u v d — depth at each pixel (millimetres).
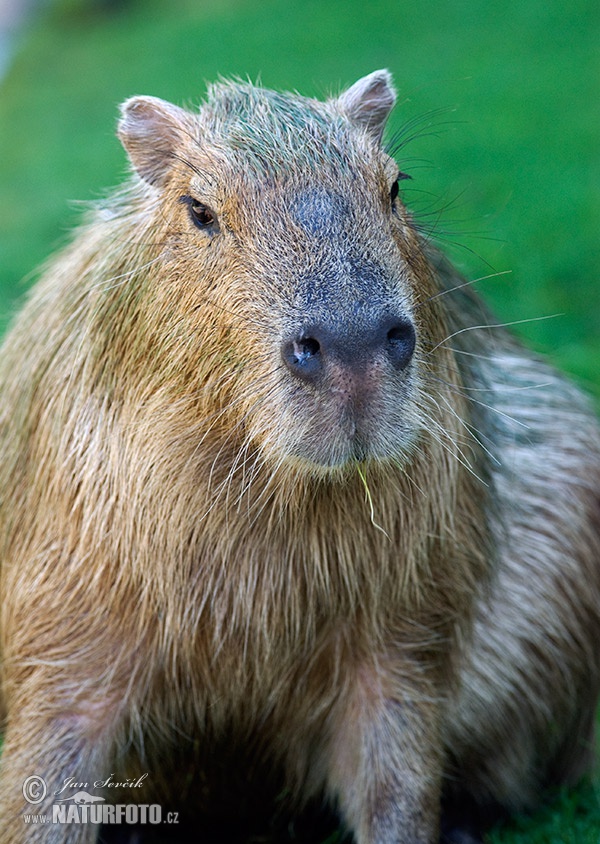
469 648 11812
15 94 65875
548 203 28438
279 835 12461
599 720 14680
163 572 10547
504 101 39406
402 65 48688
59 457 10859
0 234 33375
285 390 9023
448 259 11961
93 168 41531
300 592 10727
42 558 10930
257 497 10312
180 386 10180
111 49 73000
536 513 12922
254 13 68812
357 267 9078
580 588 13062
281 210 9500
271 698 11078
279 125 10188
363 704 11016
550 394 13703
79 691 10680
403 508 10516
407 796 10875
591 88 40000
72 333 11109
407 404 9016
